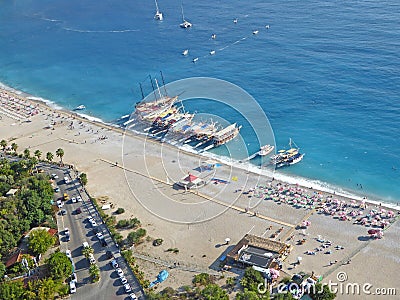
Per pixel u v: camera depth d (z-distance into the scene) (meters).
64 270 134.75
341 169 190.00
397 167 186.88
